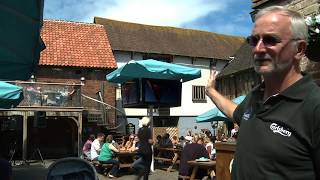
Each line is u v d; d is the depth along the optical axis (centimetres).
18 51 441
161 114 3212
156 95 1297
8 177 541
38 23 389
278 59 200
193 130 3331
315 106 185
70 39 2866
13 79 509
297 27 200
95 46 2870
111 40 3133
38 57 453
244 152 203
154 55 3247
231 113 262
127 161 1526
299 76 208
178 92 1335
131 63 1255
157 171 1521
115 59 3081
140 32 3381
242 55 3191
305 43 205
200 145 1023
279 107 197
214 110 1809
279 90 207
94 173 457
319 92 190
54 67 2611
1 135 2403
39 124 2322
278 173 187
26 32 405
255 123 203
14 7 370
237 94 3086
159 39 3412
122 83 1430
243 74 3038
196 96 3388
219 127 2950
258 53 203
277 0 595
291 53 201
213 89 288
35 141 2455
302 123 187
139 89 1296
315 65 504
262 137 195
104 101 2702
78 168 460
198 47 3538
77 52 2758
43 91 2175
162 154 1727
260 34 202
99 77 2720
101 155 1434
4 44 430
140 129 1195
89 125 2470
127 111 2988
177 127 3256
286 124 189
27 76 498
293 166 185
